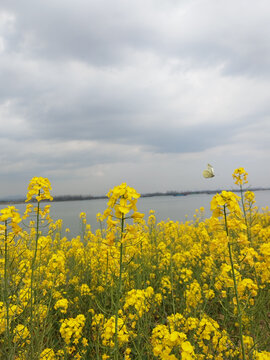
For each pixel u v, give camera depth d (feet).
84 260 20.76
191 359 6.09
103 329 10.35
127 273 11.66
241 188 17.10
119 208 7.01
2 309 9.67
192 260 19.92
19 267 10.89
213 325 10.39
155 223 26.55
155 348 6.98
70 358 11.66
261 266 11.53
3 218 8.72
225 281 10.34
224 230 8.74
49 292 12.79
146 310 10.90
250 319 10.68
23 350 8.73
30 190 9.86
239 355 9.67
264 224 37.27
